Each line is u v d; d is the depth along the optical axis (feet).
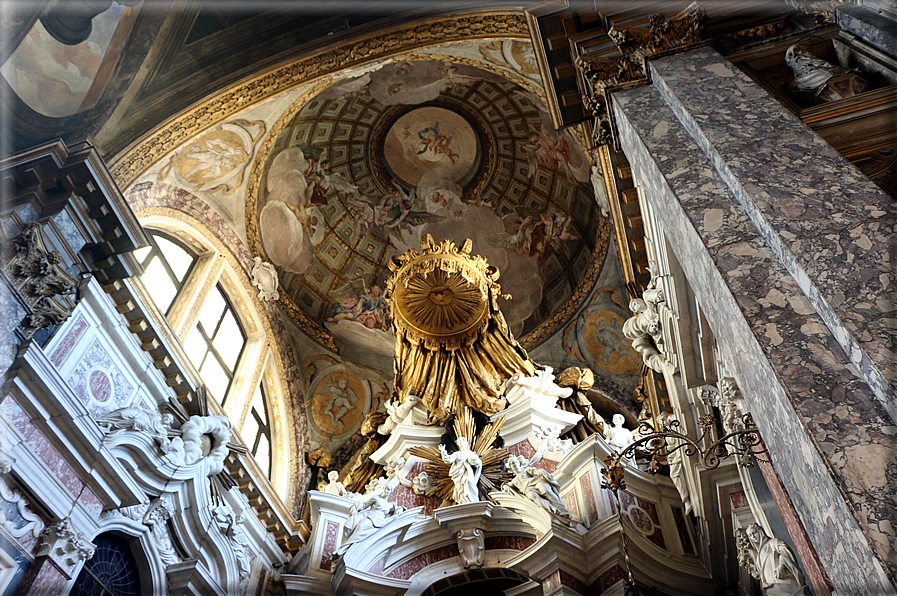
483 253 53.11
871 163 14.10
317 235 50.11
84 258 26.30
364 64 37.65
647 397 43.55
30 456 21.89
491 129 49.90
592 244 48.98
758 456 20.61
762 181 12.82
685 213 13.62
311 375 48.26
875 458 9.00
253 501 33.32
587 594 30.09
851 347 9.83
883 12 16.30
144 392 28.17
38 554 21.52
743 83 16.48
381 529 34.42
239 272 43.83
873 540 8.27
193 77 33.91
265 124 41.06
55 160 24.82
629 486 33.04
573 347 49.60
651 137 16.28
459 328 46.14
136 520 25.80
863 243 10.88
